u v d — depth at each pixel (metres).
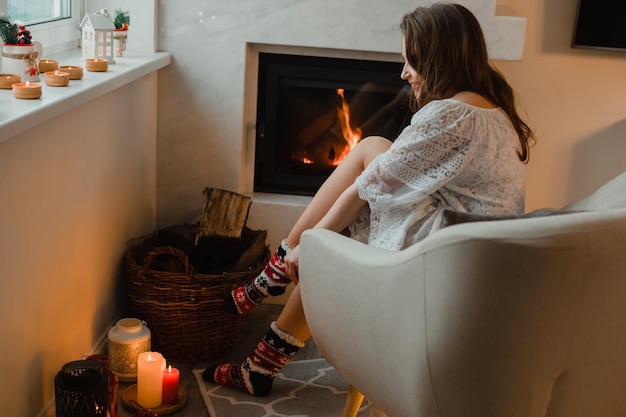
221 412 2.21
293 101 3.02
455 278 1.32
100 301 2.45
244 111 2.93
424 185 1.90
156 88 2.90
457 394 1.38
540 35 2.96
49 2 2.63
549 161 3.06
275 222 2.98
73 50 2.78
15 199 1.80
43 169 1.94
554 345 1.35
